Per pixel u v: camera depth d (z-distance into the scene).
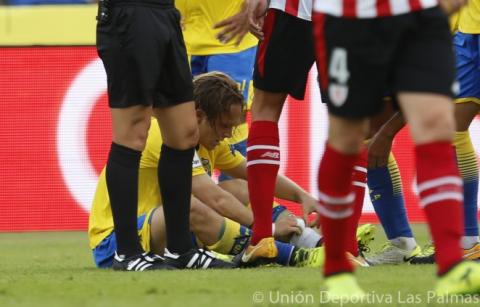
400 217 19.89
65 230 31.48
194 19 24.84
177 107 17.56
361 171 18.34
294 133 30.95
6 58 31.39
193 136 17.73
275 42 17.88
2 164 31.50
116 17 17.09
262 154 18.19
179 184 17.70
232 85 19.23
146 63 17.02
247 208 19.64
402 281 15.26
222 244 19.03
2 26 34.31
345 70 12.21
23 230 31.48
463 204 20.09
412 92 12.14
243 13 18.27
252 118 18.47
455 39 20.50
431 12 12.21
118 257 17.77
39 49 31.44
